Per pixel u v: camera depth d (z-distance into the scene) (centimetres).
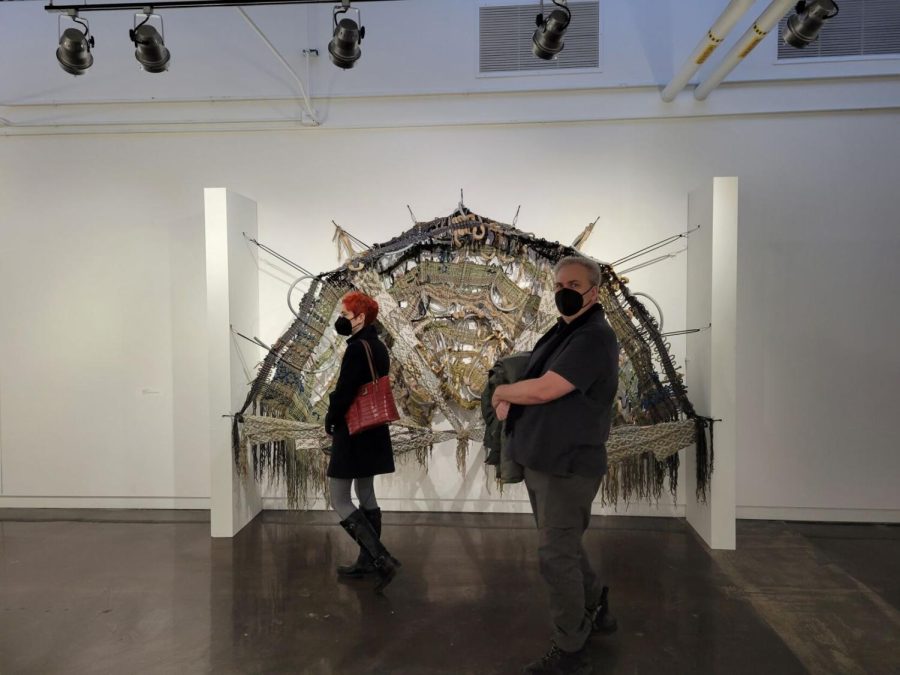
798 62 354
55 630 243
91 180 382
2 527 357
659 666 217
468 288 360
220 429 338
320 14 372
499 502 375
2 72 382
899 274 353
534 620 249
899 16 350
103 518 372
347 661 220
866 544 328
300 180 378
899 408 355
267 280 380
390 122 373
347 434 269
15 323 384
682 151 363
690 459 354
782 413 361
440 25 371
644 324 348
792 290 358
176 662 220
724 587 278
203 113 379
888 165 353
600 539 335
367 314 275
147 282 381
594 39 365
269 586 280
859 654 224
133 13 377
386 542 332
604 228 368
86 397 384
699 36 360
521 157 370
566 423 200
